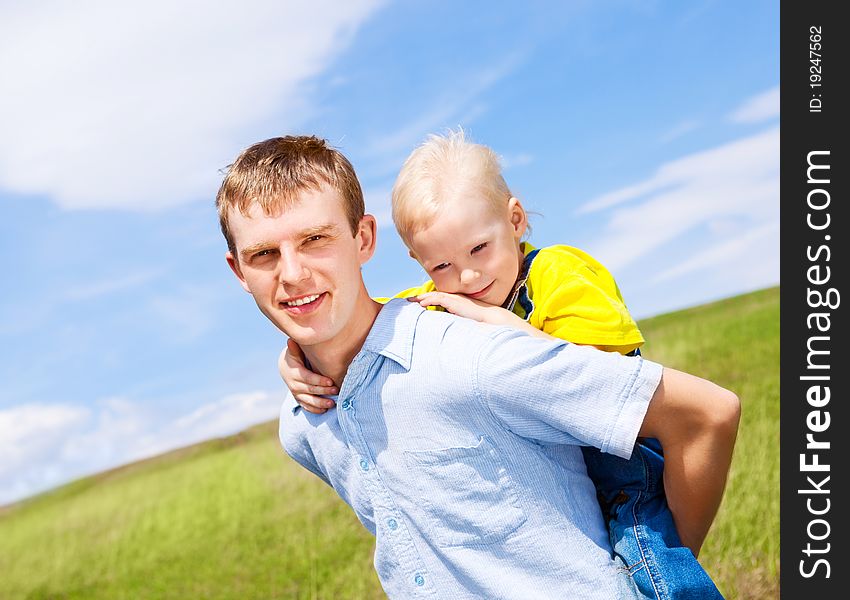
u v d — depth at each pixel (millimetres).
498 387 1899
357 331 2123
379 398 2053
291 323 2018
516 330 1973
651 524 2070
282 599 7176
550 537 1969
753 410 8680
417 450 2010
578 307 2383
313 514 8844
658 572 1946
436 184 2648
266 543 8461
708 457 1946
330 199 2000
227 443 14797
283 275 1963
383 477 2078
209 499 10602
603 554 2008
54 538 11156
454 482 1981
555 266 2512
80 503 12508
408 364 2010
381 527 2096
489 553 1993
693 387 1909
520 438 1975
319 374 2244
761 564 5102
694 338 12930
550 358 1910
